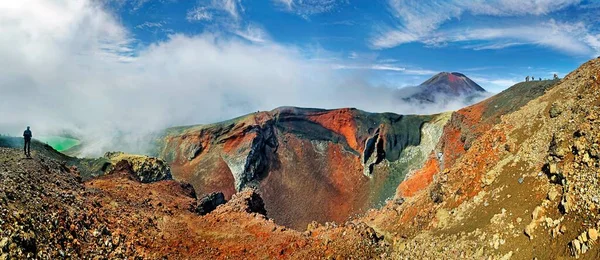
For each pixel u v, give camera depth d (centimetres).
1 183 2898
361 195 14025
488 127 9431
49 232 2675
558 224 2453
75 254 2748
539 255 2444
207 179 14700
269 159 15450
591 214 2269
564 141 2934
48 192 3472
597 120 2789
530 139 3506
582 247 2162
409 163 14762
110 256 3150
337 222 12925
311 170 15262
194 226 4809
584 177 2495
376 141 15262
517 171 3309
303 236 4378
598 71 3391
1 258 2023
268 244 4316
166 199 5594
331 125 16925
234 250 4234
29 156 4456
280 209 13438
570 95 3541
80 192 4228
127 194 5200
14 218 2439
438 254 3216
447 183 4144
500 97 10531
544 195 2786
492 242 2842
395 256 3697
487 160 3872
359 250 3831
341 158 15612
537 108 3947
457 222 3497
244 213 5219
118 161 8094
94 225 3503
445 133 11512
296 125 16962
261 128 16212
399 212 4984
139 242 3812
